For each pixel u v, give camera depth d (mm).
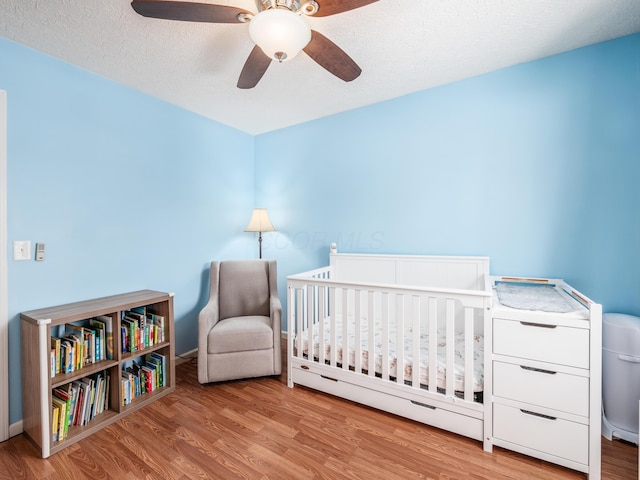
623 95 1769
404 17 1531
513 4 1450
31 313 1682
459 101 2264
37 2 1383
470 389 1581
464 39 1737
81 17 1494
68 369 1688
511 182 2109
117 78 2131
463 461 1463
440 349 1945
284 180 3246
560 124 1941
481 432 1558
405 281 2471
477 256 2227
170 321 2178
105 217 2125
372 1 1124
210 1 1407
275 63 1971
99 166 2086
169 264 2588
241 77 1645
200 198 2867
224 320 2539
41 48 1754
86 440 1621
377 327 2418
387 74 2145
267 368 2275
